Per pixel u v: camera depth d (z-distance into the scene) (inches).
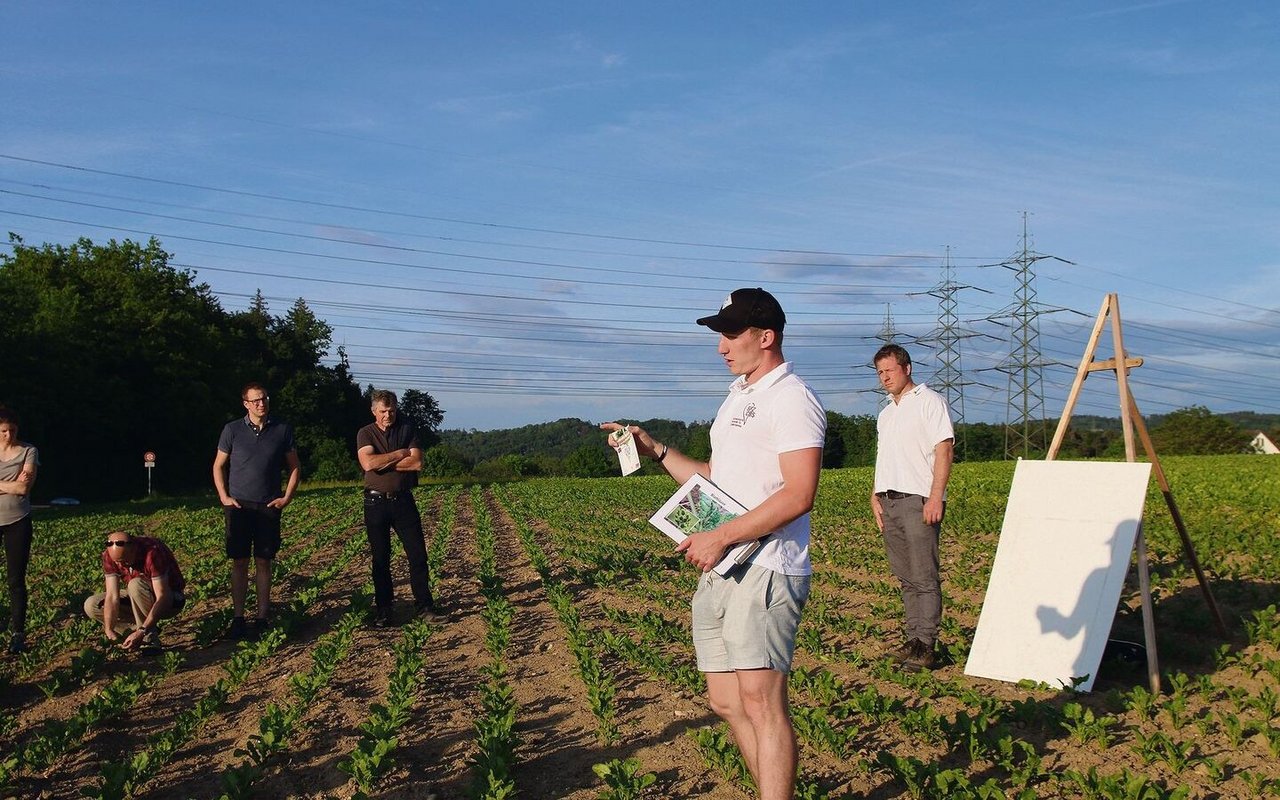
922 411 290.0
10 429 337.4
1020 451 2780.5
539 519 935.0
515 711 259.6
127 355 2236.7
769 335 165.3
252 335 3442.4
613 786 193.9
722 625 161.6
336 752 235.3
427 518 1009.5
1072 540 277.6
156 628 350.0
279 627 367.6
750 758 164.9
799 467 154.6
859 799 188.9
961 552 539.2
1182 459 1834.4
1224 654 279.3
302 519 1006.4
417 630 358.0
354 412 3816.4
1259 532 519.8
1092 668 260.2
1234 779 197.5
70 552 687.7
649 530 786.8
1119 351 284.0
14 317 1916.8
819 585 460.4
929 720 225.0
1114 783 182.5
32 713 280.1
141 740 252.8
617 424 185.6
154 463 2117.4
